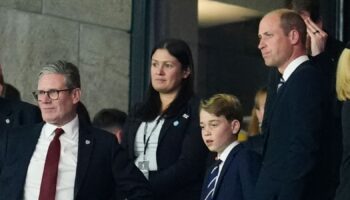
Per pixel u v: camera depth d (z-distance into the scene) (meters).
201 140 16.50
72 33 23.77
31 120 17.17
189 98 17.05
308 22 17.00
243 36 25.22
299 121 13.91
